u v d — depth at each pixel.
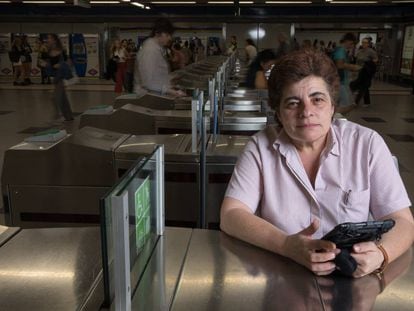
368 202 1.42
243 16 16.88
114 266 0.97
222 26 17.00
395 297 1.15
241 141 3.10
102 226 0.97
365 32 17.05
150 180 1.29
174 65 11.66
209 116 3.46
